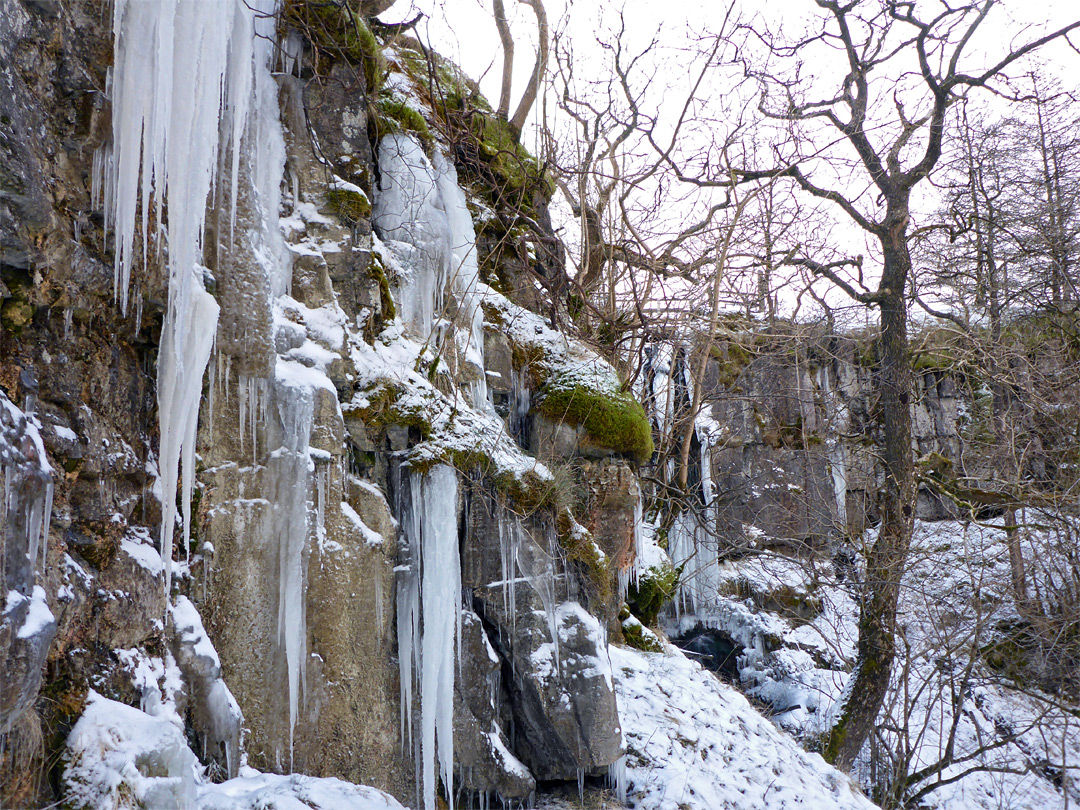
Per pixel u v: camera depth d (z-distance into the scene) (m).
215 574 4.44
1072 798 10.95
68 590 3.21
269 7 5.20
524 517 6.07
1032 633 11.48
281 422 4.74
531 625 5.98
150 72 3.67
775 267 11.78
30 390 3.17
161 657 3.94
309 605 4.76
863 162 12.02
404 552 5.43
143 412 4.13
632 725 7.01
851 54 11.53
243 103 4.61
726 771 6.88
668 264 11.80
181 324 3.92
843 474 15.41
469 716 5.62
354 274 5.66
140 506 4.03
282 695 4.57
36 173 3.17
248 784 4.04
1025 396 13.55
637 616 9.98
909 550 11.17
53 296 3.37
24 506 2.79
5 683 2.52
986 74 10.89
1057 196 15.82
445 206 7.33
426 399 5.77
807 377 15.71
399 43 8.01
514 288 8.40
